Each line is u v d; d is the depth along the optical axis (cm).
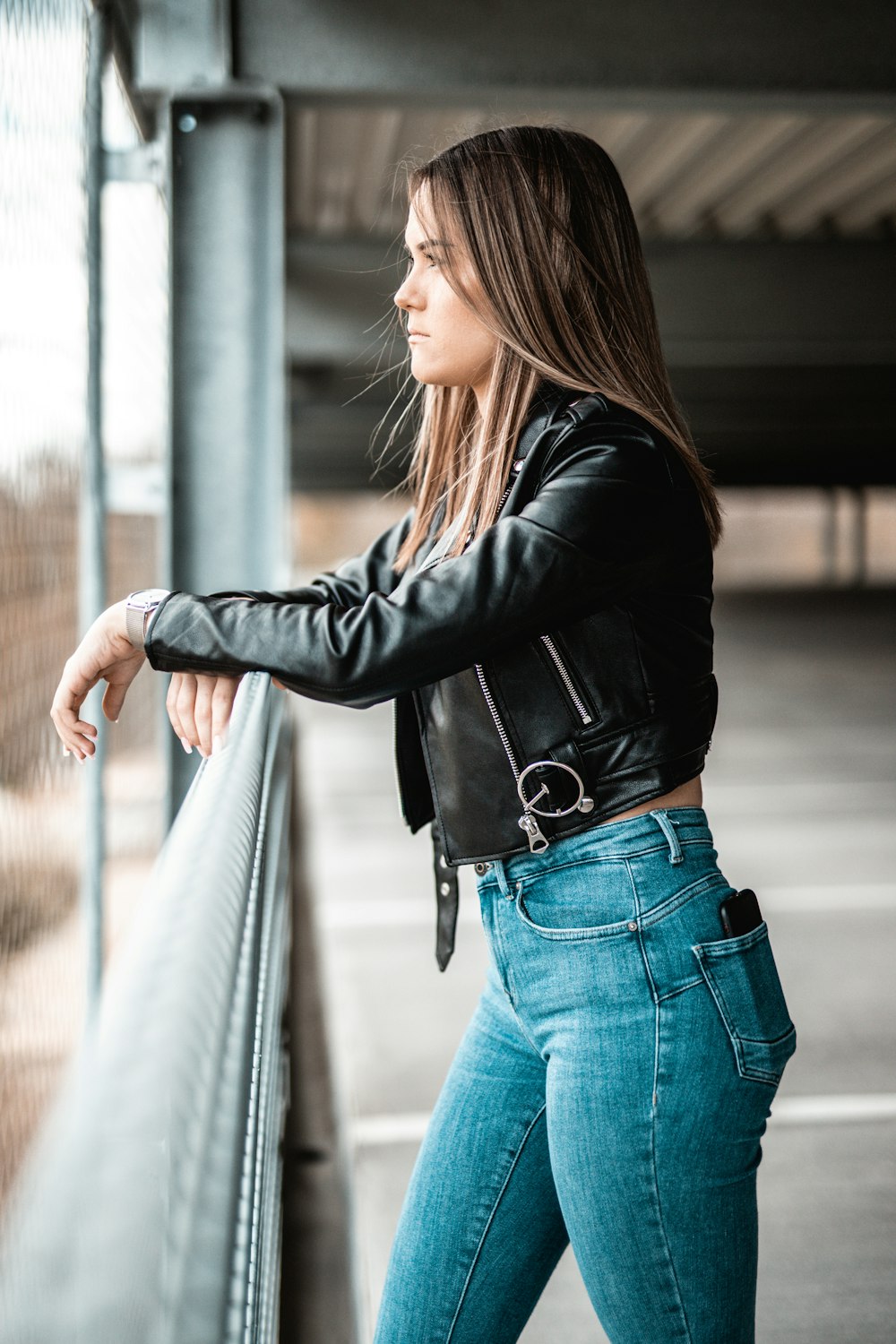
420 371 124
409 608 104
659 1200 110
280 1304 195
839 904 497
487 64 380
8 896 246
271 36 371
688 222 1091
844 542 4072
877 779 784
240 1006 79
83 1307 36
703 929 111
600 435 111
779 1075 113
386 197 930
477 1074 127
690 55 388
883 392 2150
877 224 1117
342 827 654
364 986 398
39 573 269
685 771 114
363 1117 298
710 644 118
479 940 450
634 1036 109
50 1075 268
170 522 356
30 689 256
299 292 1059
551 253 115
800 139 839
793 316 1145
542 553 104
